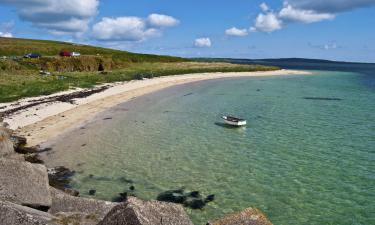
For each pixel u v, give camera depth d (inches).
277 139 1417.3
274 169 1069.8
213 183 957.8
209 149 1268.5
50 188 637.9
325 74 5895.7
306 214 791.7
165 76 3969.0
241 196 879.1
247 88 3289.9
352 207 826.8
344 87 3550.7
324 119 1828.2
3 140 838.5
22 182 567.8
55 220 472.4
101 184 943.0
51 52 4783.5
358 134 1507.1
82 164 1089.4
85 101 2134.6
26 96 2076.8
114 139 1373.0
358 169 1076.5
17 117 1599.4
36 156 1140.5
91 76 3326.8
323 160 1159.0
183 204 832.9
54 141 1317.7
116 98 2356.1
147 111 1969.7
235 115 1914.4
